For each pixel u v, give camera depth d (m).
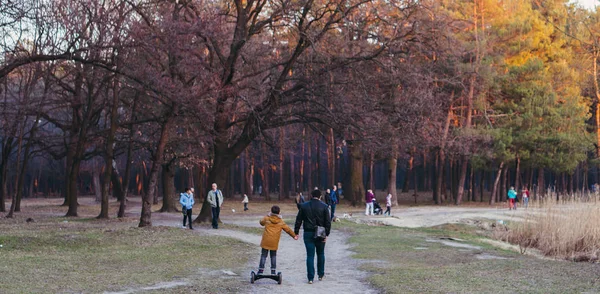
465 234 27.25
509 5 55.56
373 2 29.52
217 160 29.66
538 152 54.97
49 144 50.47
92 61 23.83
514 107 54.22
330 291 11.72
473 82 48.91
